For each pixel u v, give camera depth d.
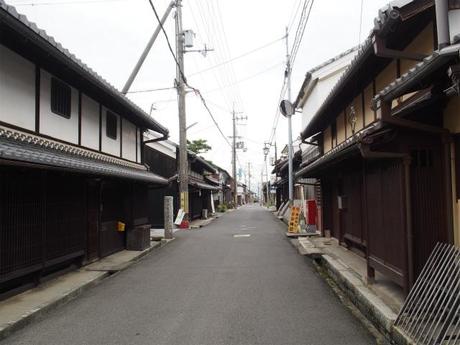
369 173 8.20
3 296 8.07
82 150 11.73
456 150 6.37
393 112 7.29
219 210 52.75
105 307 7.91
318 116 15.20
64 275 10.66
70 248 10.86
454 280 5.04
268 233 22.89
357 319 6.89
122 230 15.10
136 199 16.44
